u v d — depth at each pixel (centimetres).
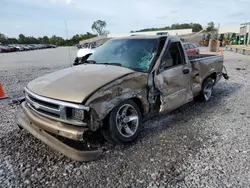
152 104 344
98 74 307
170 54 377
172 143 327
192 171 259
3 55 3189
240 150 304
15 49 4750
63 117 264
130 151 305
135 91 309
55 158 291
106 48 413
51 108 271
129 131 319
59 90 276
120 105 296
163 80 348
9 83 845
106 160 284
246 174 251
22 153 304
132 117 320
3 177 252
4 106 523
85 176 254
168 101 362
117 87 286
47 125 278
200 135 353
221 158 285
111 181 244
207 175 251
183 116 441
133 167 269
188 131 368
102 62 375
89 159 274
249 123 399
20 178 251
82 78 298
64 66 1451
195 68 451
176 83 380
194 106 506
